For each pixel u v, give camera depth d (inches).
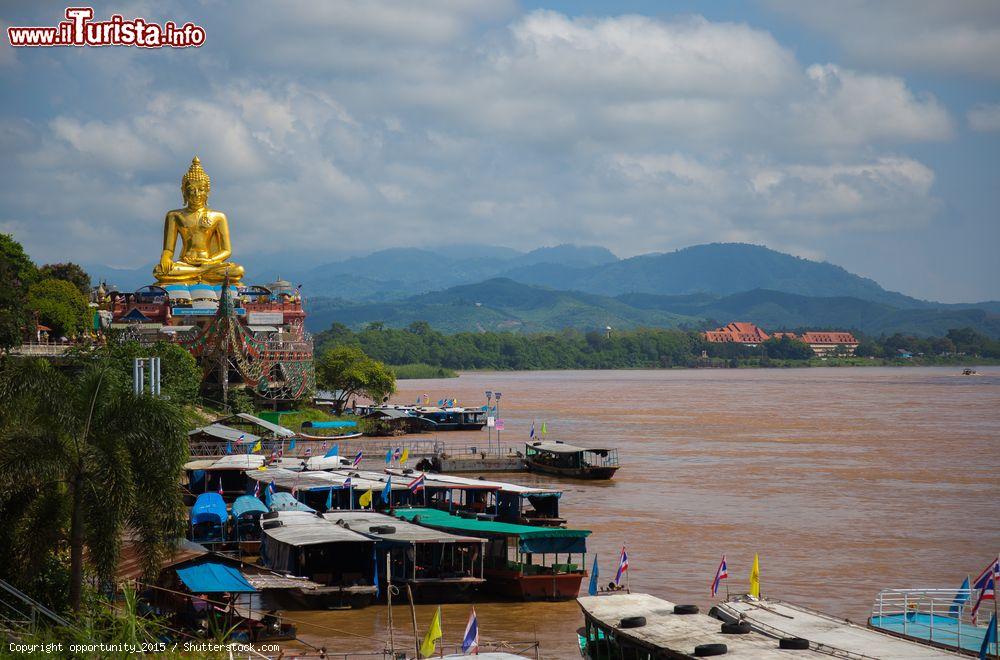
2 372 1695.4
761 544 2770.7
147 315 6043.3
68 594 1712.6
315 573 2242.9
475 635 1614.2
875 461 4557.1
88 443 1680.6
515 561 2442.2
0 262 4431.6
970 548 2716.5
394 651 1814.7
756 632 1627.7
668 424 6604.3
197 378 4633.4
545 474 4370.1
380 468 4126.5
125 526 1727.4
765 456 4758.9
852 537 2851.9
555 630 2046.0
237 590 1846.7
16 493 1642.5
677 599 2198.6
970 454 4813.0
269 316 6181.1
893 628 1875.0
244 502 2792.8
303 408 5807.1
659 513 3255.4
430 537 2272.4
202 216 6333.7
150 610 1802.4
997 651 1668.3
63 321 5802.2
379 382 6860.2
